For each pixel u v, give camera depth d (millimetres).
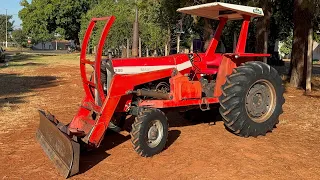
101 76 5574
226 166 5035
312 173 4840
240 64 6770
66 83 14305
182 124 7441
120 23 24234
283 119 7836
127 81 5445
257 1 12531
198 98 6094
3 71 19984
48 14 46125
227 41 21734
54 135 5109
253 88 6406
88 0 46812
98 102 5570
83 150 5336
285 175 4758
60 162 4832
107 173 4789
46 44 85375
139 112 5434
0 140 6195
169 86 6121
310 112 8578
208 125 7344
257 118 6527
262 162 5207
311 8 10352
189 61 6445
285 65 30125
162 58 6078
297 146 5973
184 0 14117
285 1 18906
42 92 11703
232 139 6309
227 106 6105
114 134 6598
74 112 8469
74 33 50062
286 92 12047
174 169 4926
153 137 5406
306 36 13094
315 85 13828
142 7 16375
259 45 14125
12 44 80500
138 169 4926
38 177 4633
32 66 23984
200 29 20500
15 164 5094
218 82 6426
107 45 24656
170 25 20531
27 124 7281
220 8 6473
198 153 5555
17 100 10016
